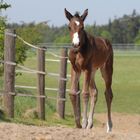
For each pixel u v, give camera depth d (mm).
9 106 16109
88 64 14867
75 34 14281
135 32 121375
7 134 11023
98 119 21453
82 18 14539
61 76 19891
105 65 16344
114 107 26078
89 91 15492
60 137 11008
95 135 11328
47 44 65188
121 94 31688
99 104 26656
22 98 19297
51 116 19781
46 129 11719
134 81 40281
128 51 81375
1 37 20188
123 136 11484
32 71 17938
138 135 11820
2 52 20125
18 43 22062
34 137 10898
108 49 16094
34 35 25938
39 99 18219
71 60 14844
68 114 21844
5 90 16125
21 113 18031
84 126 14391
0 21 22047
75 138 11008
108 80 16562
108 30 119250
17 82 33375
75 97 14805
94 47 15156
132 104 27312
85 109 14492
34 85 31938
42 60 18406
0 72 20594
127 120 21656
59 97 20016
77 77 14953
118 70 50406
